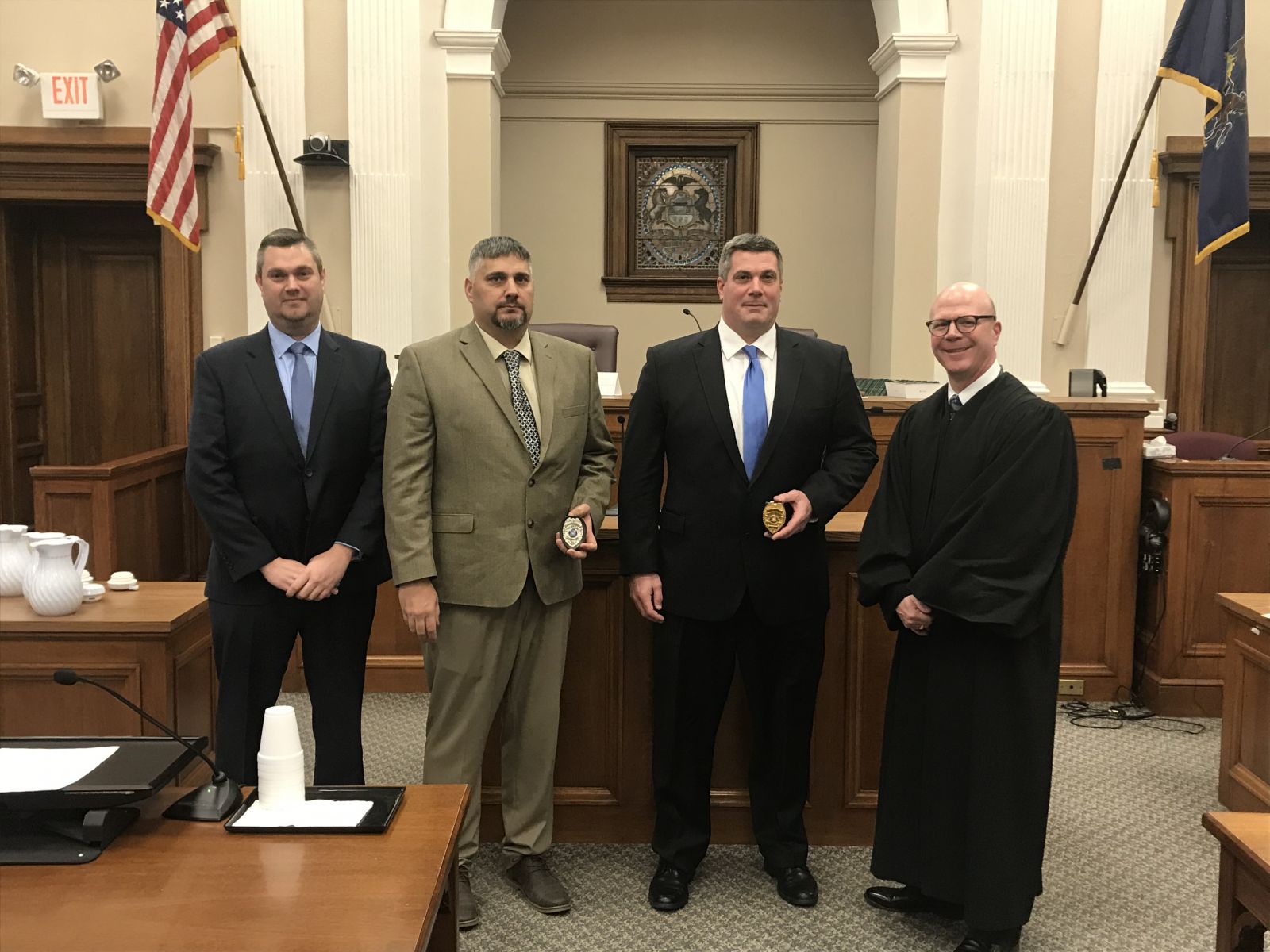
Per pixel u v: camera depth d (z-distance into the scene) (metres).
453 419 2.42
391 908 1.32
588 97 6.65
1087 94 5.00
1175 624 4.13
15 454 5.40
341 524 2.46
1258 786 3.08
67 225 5.53
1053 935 2.52
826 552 2.63
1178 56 4.57
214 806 1.58
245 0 4.83
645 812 2.96
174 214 4.20
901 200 5.24
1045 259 5.03
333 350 2.46
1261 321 5.65
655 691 2.63
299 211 4.94
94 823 1.45
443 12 4.98
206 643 2.57
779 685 2.59
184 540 4.68
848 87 6.62
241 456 2.37
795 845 2.68
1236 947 1.71
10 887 1.36
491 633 2.48
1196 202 5.04
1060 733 3.96
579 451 2.53
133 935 1.24
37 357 5.57
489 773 2.94
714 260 6.77
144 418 5.65
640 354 6.80
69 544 1.95
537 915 2.57
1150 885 2.77
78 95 4.91
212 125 4.93
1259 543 4.11
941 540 2.34
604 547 2.87
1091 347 5.06
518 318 2.41
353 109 4.88
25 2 4.93
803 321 6.77
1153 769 3.61
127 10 4.95
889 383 4.33
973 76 5.08
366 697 4.27
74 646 2.14
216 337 5.05
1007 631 2.23
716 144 6.67
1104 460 4.16
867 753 2.92
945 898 2.40
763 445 2.46
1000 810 2.31
